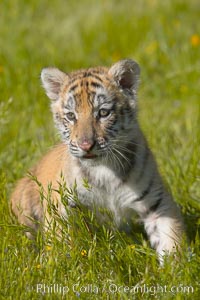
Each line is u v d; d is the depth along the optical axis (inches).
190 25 857.5
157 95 730.2
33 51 806.5
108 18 888.3
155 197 476.7
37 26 898.1
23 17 922.7
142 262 437.1
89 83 478.3
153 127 625.9
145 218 482.3
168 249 462.0
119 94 481.1
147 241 488.1
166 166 572.7
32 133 636.7
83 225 449.4
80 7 957.2
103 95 473.7
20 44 816.9
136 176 476.4
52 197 486.3
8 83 717.3
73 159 482.0
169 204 479.2
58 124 493.0
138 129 488.7
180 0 919.7
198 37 789.9
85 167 478.3
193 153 565.0
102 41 832.9
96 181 479.5
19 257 434.0
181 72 739.4
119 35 839.1
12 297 405.4
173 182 547.8
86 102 471.8
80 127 466.3
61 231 446.9
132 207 483.8
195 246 448.5
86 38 842.2
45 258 434.0
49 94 502.6
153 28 843.4
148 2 936.3
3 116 613.6
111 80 482.9
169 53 780.6
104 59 794.2
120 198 482.9
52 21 915.4
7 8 930.7
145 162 480.4
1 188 509.0
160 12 896.9
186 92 717.9
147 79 746.2
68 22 902.4
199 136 591.5
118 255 433.7
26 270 419.2
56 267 421.7
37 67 741.9
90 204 484.7
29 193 523.8
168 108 702.5
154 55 778.8
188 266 423.2
